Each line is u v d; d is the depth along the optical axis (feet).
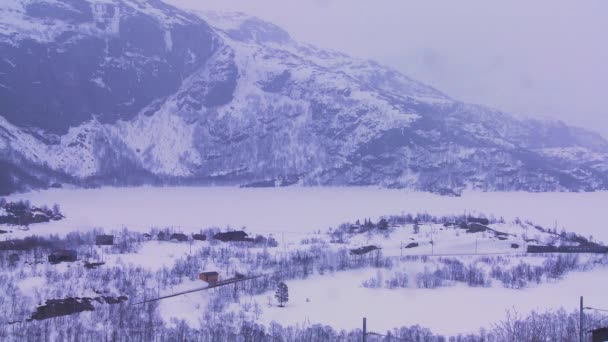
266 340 570.05
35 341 557.74
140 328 604.90
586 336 555.28
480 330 618.03
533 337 562.25
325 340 578.25
